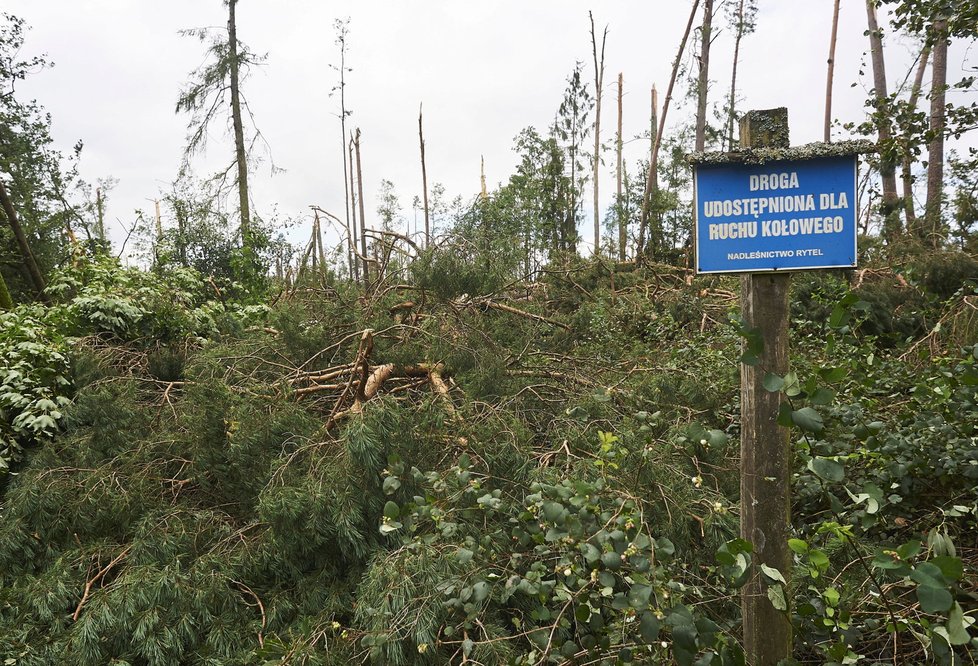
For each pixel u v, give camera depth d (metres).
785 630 2.04
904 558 1.74
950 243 7.72
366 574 2.88
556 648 2.25
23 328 5.13
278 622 2.96
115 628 2.80
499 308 6.04
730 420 3.80
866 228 9.35
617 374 4.56
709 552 2.76
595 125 19.83
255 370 4.56
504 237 5.95
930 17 4.35
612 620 2.37
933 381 3.21
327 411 4.59
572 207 17.53
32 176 14.53
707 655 2.00
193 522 3.45
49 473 3.70
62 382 4.75
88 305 5.50
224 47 15.55
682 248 11.06
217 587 2.97
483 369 4.39
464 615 2.55
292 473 3.36
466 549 2.38
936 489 2.89
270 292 8.07
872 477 2.86
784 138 2.00
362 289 5.86
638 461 2.80
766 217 1.96
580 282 8.23
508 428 3.44
